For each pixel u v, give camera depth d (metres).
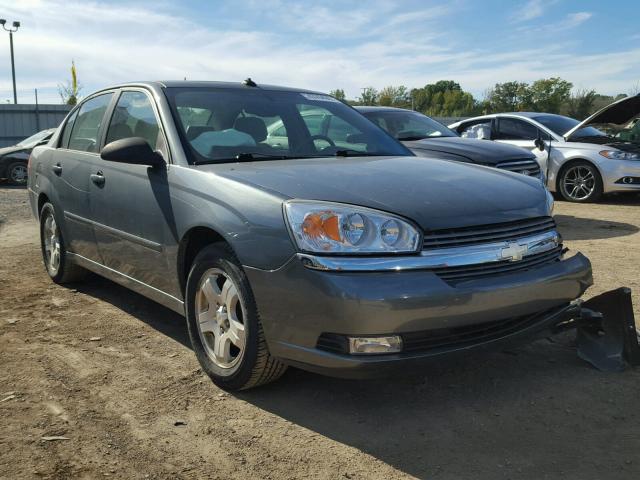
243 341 3.03
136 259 3.81
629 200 10.53
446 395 3.14
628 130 10.17
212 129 3.71
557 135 10.53
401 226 2.71
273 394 3.17
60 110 27.78
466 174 3.41
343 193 2.88
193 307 3.35
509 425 2.83
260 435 2.77
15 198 12.24
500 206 3.01
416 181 3.14
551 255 3.20
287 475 2.46
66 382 3.32
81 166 4.44
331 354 2.65
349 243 2.65
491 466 2.50
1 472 2.47
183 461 2.57
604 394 3.11
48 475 2.46
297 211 2.75
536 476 2.42
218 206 3.07
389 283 2.60
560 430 2.77
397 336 2.62
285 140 3.88
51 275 5.28
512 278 2.84
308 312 2.66
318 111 4.30
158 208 3.50
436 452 2.61
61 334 4.06
